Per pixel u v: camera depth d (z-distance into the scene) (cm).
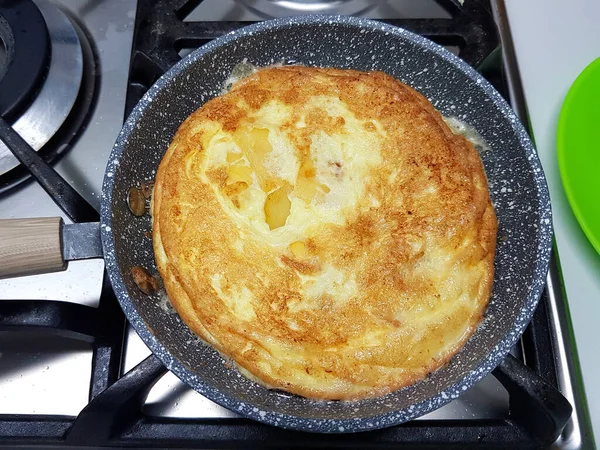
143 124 26
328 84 27
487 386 25
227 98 27
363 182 25
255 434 23
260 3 34
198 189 25
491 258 24
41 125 28
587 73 31
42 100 28
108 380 24
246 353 22
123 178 25
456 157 25
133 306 21
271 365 22
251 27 27
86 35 32
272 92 27
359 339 22
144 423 23
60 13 31
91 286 26
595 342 26
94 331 24
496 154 27
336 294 23
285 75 28
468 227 24
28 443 23
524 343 25
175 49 30
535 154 25
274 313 23
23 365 25
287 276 23
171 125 27
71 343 25
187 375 20
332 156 25
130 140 25
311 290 23
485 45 30
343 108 27
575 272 28
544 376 24
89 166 29
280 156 25
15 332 25
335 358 22
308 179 25
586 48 34
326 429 19
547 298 26
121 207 24
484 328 23
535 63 33
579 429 23
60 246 22
